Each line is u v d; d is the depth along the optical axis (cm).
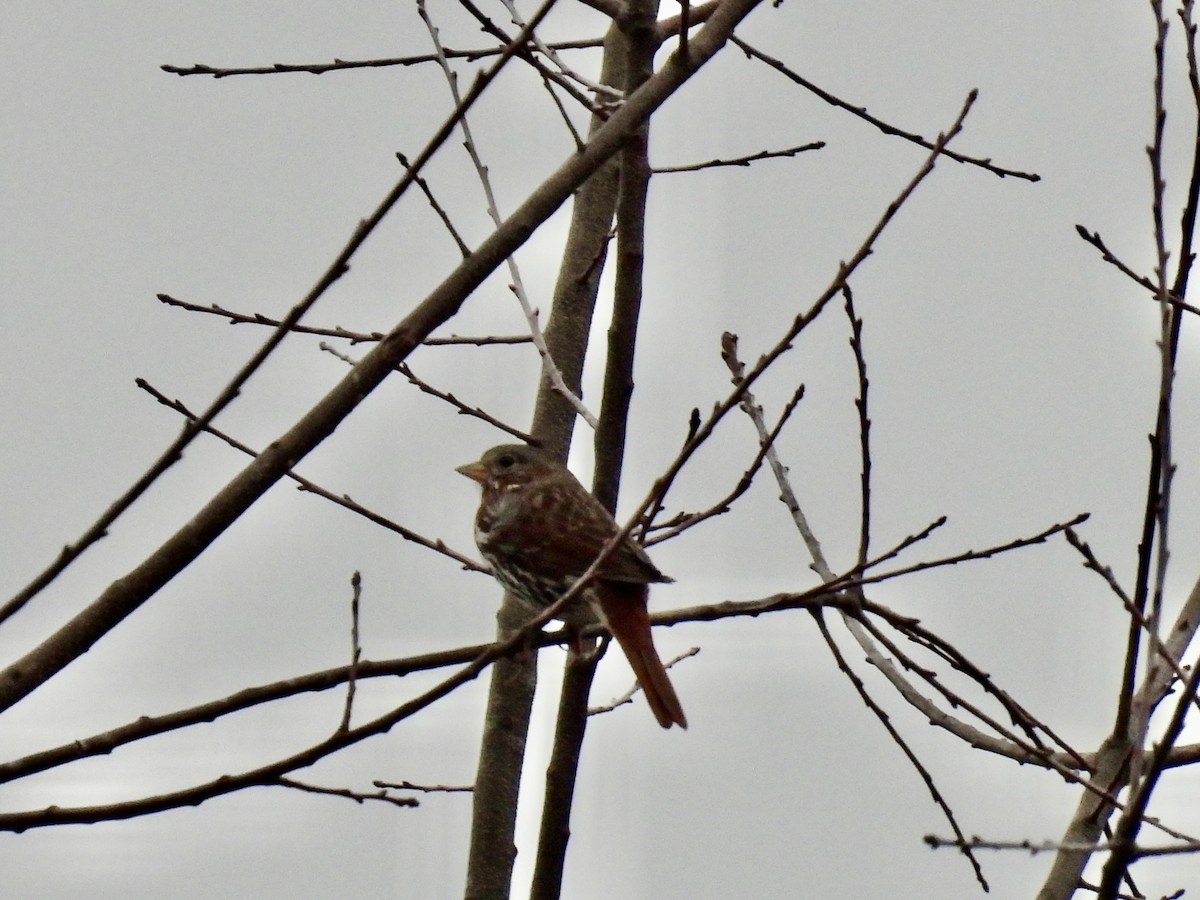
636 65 655
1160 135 487
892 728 633
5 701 459
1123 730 534
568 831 673
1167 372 479
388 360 485
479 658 493
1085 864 529
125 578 475
